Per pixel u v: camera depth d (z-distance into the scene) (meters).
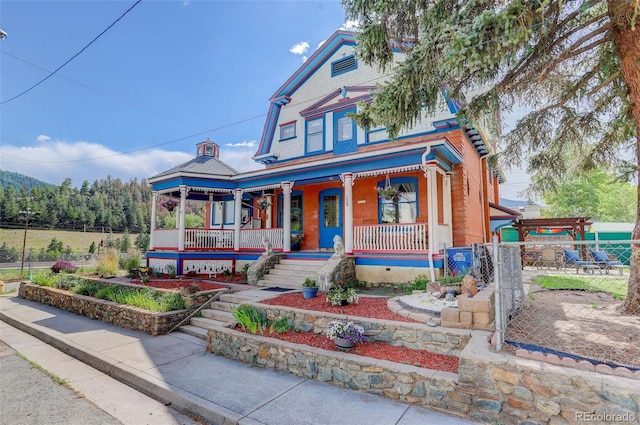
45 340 7.11
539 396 3.05
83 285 10.34
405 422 3.34
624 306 5.42
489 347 3.67
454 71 5.44
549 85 6.66
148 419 3.71
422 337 4.58
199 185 12.61
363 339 4.73
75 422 3.62
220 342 5.71
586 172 8.31
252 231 12.46
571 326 4.58
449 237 10.05
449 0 5.41
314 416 3.51
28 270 19.28
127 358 5.52
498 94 6.45
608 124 7.35
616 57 6.17
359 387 4.09
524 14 4.32
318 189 13.05
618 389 2.73
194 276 11.79
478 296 4.80
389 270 9.15
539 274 11.28
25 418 3.70
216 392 4.16
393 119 6.38
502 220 15.40
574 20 5.91
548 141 7.64
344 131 12.53
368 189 11.73
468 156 11.72
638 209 5.38
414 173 10.90
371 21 6.44
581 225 14.04
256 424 3.38
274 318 6.16
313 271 9.95
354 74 12.80
